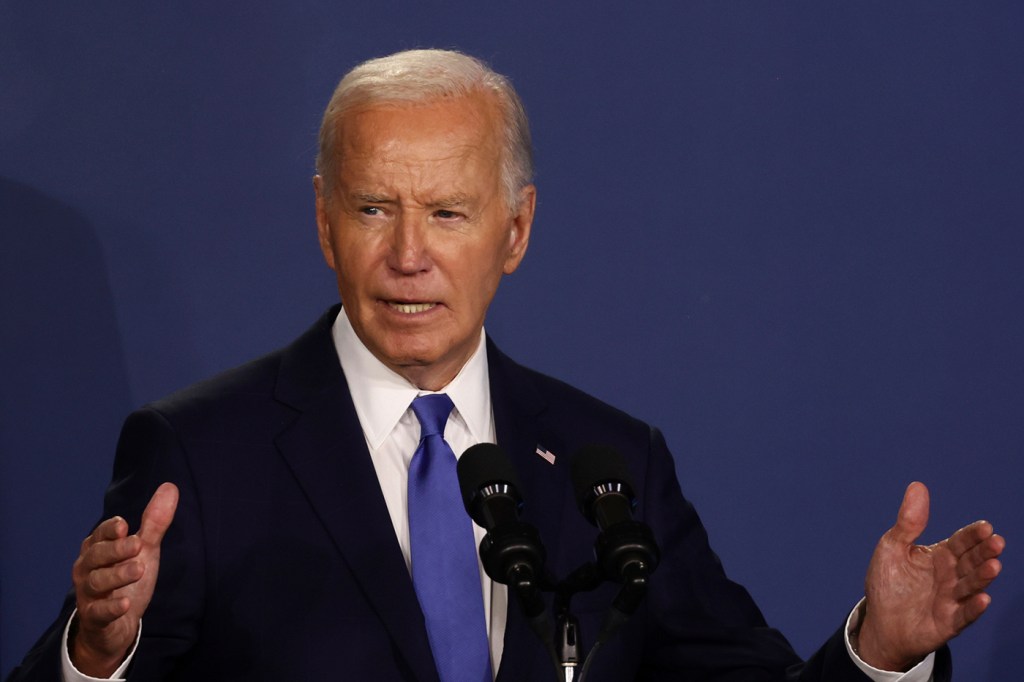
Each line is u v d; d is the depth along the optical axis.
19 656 10.77
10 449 10.78
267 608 6.94
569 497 7.57
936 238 11.72
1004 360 11.80
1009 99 11.77
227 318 10.99
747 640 7.81
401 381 7.45
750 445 11.55
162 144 10.92
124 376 10.90
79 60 10.83
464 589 7.09
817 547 11.62
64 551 10.85
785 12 11.52
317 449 7.29
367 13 11.09
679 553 7.91
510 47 11.23
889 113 11.64
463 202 6.91
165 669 6.80
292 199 11.05
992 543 6.19
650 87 11.41
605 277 11.41
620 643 7.48
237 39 10.97
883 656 6.56
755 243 11.54
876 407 11.68
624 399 11.44
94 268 10.87
